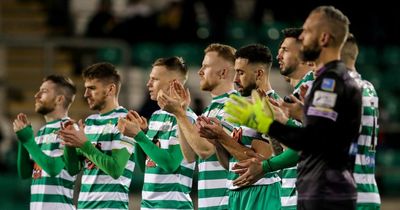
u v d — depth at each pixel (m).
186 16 42.38
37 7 44.56
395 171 39.00
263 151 19.03
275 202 19.55
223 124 19.97
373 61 45.47
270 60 19.67
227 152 19.44
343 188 15.20
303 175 15.49
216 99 20.55
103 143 20.78
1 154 34.91
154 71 20.80
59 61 38.78
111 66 21.22
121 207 20.98
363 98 17.02
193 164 20.88
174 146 20.34
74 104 38.62
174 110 19.00
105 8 41.38
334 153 15.20
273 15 45.47
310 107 15.19
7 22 43.97
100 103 21.09
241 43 43.12
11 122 37.69
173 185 20.53
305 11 45.72
